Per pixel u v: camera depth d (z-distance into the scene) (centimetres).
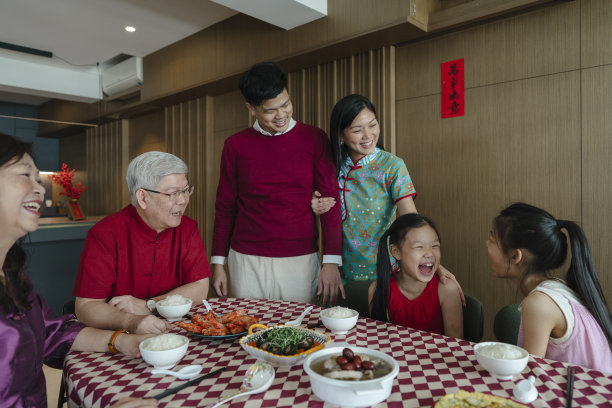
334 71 360
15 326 100
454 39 301
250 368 99
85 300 152
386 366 93
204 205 498
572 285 129
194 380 100
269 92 185
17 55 524
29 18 418
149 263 169
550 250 130
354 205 219
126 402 86
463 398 81
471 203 299
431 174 317
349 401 83
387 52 329
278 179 206
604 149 246
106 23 432
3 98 666
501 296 288
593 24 248
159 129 588
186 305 149
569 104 258
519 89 276
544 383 95
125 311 152
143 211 160
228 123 475
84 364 113
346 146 219
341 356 95
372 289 180
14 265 108
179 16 413
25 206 98
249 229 215
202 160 499
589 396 89
